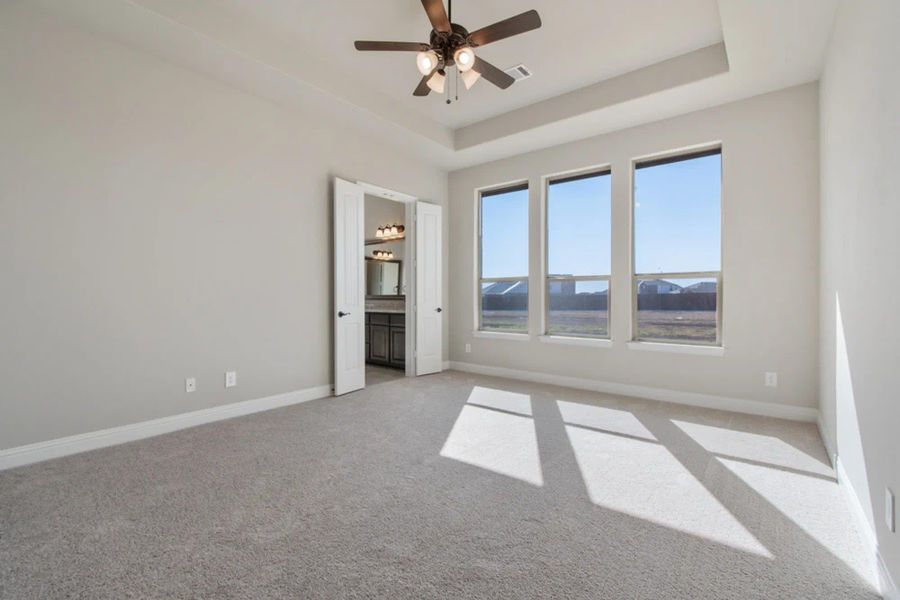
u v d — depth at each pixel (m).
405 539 1.73
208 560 1.59
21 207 2.44
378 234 6.69
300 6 2.79
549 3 2.73
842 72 2.23
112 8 2.46
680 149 3.90
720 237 3.75
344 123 4.14
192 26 2.67
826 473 2.36
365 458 2.58
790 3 2.37
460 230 5.56
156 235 2.99
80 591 1.42
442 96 4.07
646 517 1.91
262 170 3.63
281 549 1.66
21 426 2.45
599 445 2.80
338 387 4.17
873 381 1.59
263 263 3.64
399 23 2.98
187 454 2.63
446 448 2.76
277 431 3.09
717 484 2.23
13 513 1.91
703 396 3.77
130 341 2.88
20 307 2.44
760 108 3.47
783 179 3.38
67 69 2.60
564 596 1.40
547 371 4.78
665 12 2.82
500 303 5.31
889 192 1.40
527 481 2.27
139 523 1.84
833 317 2.52
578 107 3.87
